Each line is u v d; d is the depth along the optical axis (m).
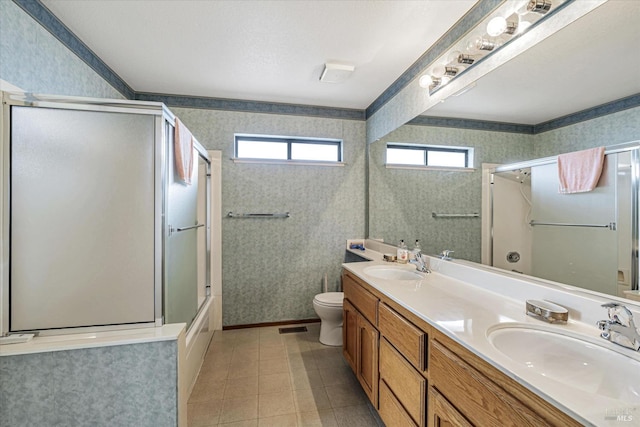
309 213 3.15
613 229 0.97
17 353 1.19
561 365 0.95
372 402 1.66
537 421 0.69
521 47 1.33
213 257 2.92
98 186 1.33
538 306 1.12
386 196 2.72
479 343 0.91
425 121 2.10
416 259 2.07
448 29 1.82
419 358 1.19
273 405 1.81
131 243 1.36
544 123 1.22
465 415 0.94
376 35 1.89
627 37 0.94
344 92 2.81
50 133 1.28
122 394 1.28
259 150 3.13
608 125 0.99
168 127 1.53
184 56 2.14
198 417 1.70
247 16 1.70
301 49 2.05
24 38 1.46
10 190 1.25
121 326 1.36
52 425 1.23
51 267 1.29
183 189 1.83
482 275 1.56
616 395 0.81
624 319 0.92
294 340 2.72
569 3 1.11
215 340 2.72
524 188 1.34
